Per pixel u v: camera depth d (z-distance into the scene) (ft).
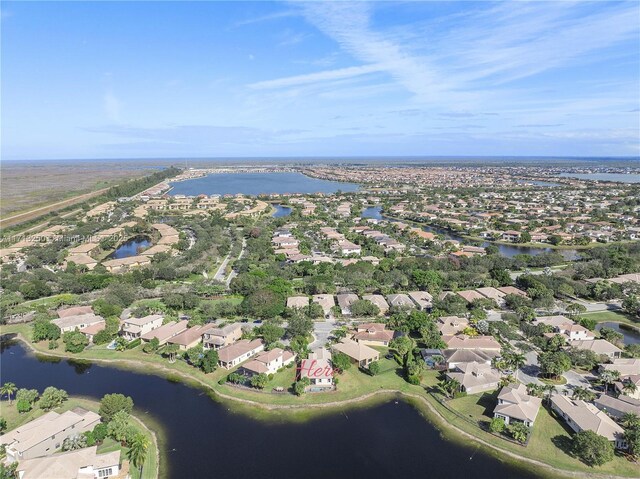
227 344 429.38
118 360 415.44
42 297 585.22
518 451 282.15
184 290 577.84
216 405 340.18
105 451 281.13
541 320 469.16
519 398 315.37
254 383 354.13
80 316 487.61
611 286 565.12
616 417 306.96
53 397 332.80
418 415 325.62
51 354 428.97
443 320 460.55
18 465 255.09
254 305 492.95
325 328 472.03
